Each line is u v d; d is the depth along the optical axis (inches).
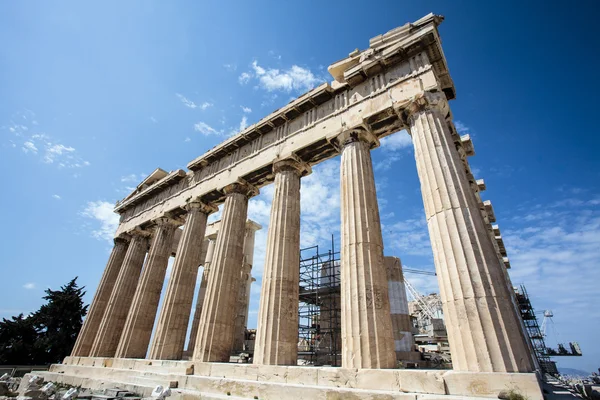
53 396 504.4
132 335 809.5
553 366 1299.2
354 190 533.0
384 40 605.3
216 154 892.6
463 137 696.4
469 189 431.8
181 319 742.5
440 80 576.7
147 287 882.1
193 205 888.3
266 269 584.1
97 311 1047.0
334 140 628.4
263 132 797.2
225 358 616.4
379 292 448.1
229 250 710.5
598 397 367.2
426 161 465.1
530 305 1311.5
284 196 652.7
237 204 773.3
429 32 534.9
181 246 830.5
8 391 589.9
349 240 493.0
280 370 457.7
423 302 2054.6
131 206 1215.6
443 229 405.4
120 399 478.6
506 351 317.4
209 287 676.1
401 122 581.6
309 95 691.4
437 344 1259.2
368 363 394.0
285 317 533.6
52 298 1628.9
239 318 1139.9
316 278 916.0
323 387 382.6
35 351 1444.4
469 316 345.1
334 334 856.3
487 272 361.1
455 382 317.7
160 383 555.8
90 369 796.6
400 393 329.7
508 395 286.8
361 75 620.7
